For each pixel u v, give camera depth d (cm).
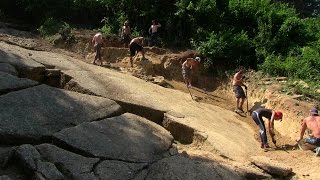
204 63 1541
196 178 709
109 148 738
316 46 1552
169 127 973
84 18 1952
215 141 914
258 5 1728
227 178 739
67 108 858
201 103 1247
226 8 1731
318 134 932
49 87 945
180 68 1536
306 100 1200
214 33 1612
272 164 802
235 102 1374
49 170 618
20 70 1035
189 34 1702
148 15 1775
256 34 1642
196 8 1662
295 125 1090
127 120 892
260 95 1305
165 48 1670
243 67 1513
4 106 789
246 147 940
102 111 893
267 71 1447
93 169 665
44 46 1592
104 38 1631
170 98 1165
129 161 716
